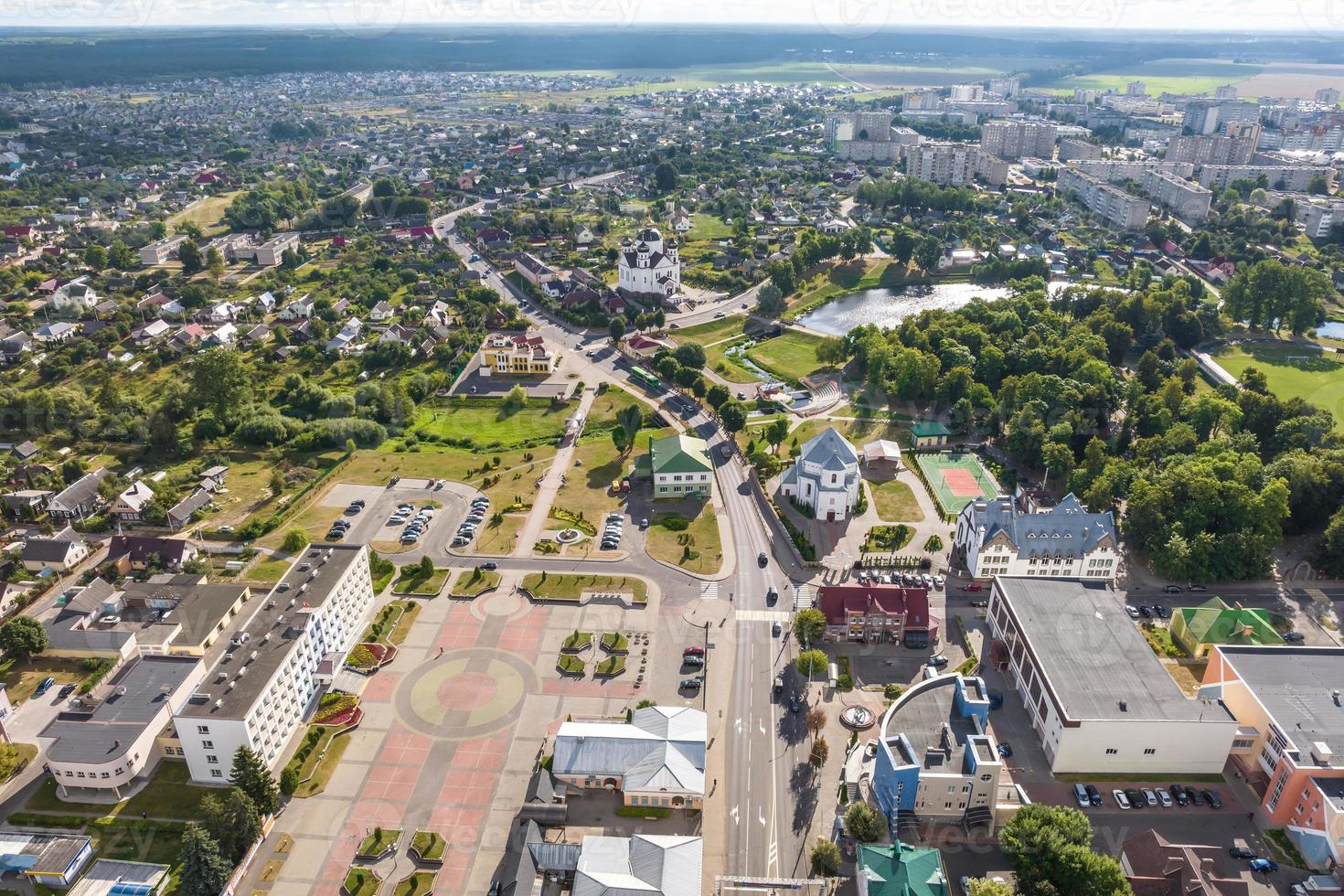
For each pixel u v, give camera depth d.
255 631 179.25
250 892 141.12
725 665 192.88
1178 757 163.62
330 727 174.38
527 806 155.38
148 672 178.88
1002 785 156.50
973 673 190.00
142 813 157.00
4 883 144.00
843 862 147.38
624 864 140.88
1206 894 131.62
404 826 153.38
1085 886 133.38
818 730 170.25
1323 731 157.25
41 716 181.12
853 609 198.75
